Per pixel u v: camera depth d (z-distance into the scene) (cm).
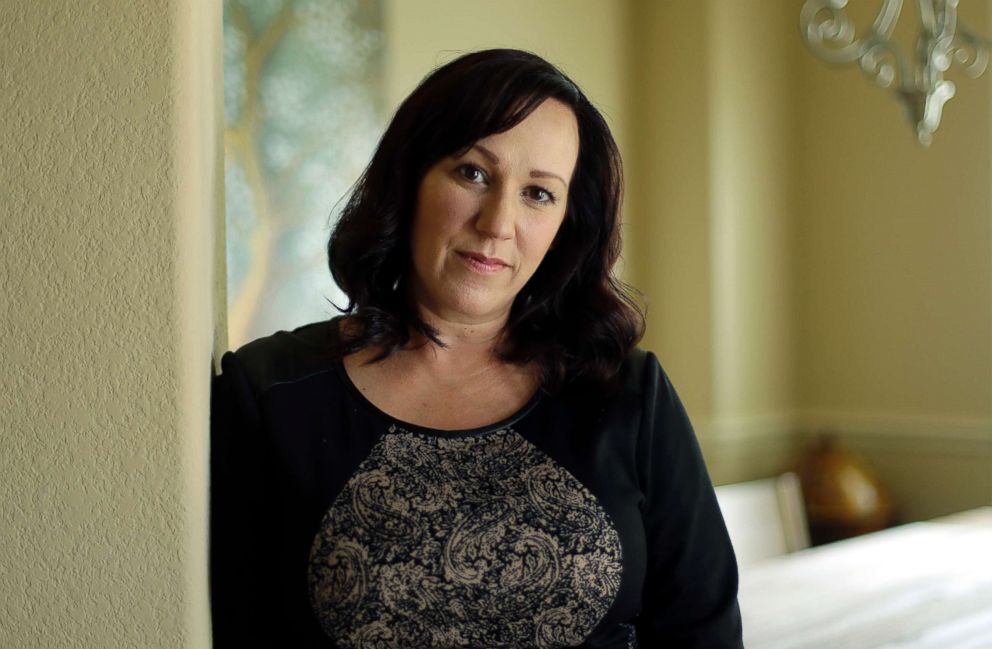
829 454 394
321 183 340
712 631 126
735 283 420
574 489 117
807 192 441
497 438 118
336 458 113
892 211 415
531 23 396
